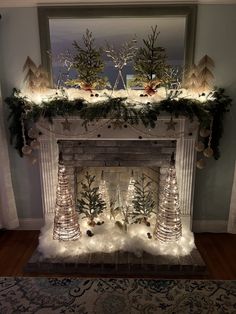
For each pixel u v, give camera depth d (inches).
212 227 120.5
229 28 97.8
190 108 95.3
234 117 107.1
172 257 99.8
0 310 83.2
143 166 111.1
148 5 95.5
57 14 96.9
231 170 113.5
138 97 100.6
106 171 115.3
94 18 97.0
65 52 100.3
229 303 85.4
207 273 97.0
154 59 96.0
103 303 85.6
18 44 101.1
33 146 104.3
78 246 103.3
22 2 96.7
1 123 107.0
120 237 105.6
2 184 112.3
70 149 109.2
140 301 86.2
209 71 100.7
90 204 111.1
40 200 119.1
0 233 120.3
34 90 102.8
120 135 104.9
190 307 84.0
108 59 99.7
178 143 106.6
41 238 107.7
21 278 95.7
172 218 100.3
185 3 95.3
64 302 86.0
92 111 96.1
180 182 109.9
